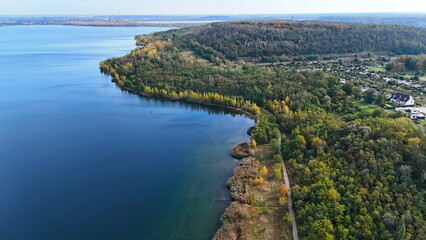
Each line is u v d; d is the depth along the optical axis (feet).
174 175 362.12
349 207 264.52
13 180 349.20
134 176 360.28
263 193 317.01
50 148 426.51
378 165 294.46
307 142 385.50
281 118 476.95
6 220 286.87
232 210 288.71
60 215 294.46
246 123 518.37
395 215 246.06
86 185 342.03
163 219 289.33
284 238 255.50
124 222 286.05
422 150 292.40
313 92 536.01
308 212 269.85
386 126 342.44
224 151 418.92
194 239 264.52
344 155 328.49
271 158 386.11
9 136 463.01
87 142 446.60
